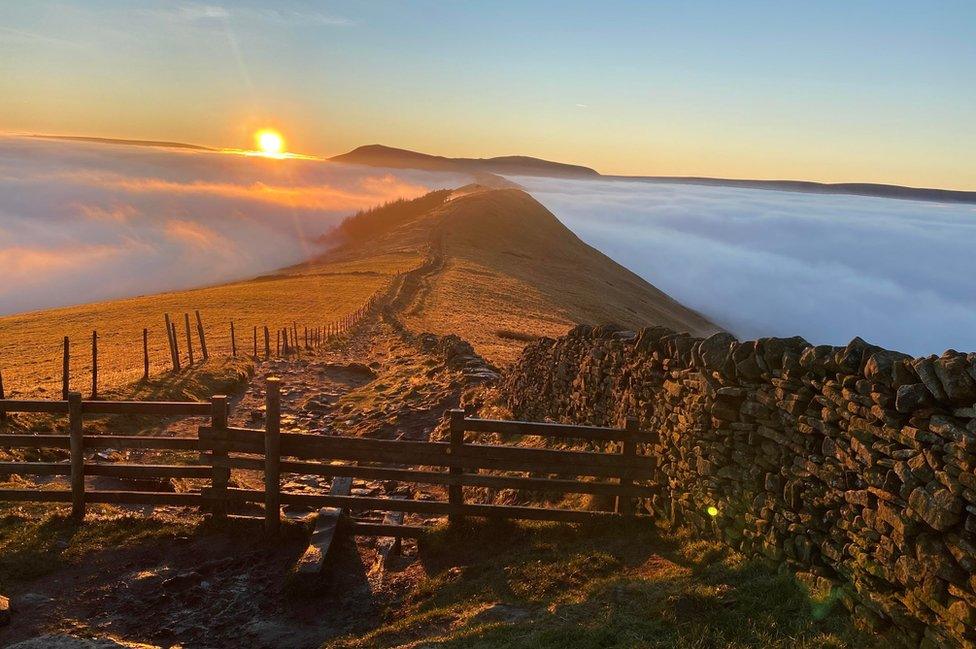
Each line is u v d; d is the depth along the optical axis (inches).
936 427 234.7
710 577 320.2
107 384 1032.2
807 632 262.2
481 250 5068.9
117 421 775.7
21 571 370.0
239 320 2250.2
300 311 2472.9
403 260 4165.8
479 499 570.6
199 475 432.5
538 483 423.2
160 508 486.9
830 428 291.3
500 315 2664.9
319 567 367.9
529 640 278.4
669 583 320.5
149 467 433.4
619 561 368.5
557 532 413.1
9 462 434.9
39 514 445.4
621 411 498.6
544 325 2568.9
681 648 258.1
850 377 281.0
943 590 226.8
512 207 6963.6
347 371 1334.9
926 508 232.7
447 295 2997.0
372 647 307.0
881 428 261.6
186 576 372.5
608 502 441.7
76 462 429.7
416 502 426.0
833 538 285.3
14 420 679.1
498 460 425.4
